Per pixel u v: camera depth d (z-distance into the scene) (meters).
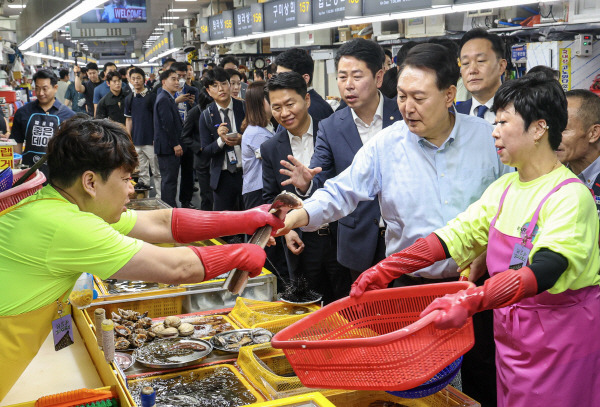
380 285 1.95
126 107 9.12
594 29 6.15
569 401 1.86
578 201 1.75
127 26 18.06
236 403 2.07
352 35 10.09
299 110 3.57
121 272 1.62
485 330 2.51
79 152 1.61
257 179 5.06
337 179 2.48
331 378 1.46
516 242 1.89
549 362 1.85
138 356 2.42
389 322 1.88
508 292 1.52
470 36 3.65
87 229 1.60
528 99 1.82
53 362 2.21
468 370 2.62
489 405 2.61
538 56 6.26
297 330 1.68
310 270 3.50
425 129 2.22
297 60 4.70
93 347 2.19
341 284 3.53
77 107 14.27
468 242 2.09
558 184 1.82
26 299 1.64
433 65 2.16
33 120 5.89
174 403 2.06
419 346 1.42
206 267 1.68
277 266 4.56
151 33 35.84
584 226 1.74
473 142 2.35
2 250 1.62
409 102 2.19
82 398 1.80
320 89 11.20
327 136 3.18
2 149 4.66
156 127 8.09
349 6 7.11
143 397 1.76
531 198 1.88
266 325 2.75
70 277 1.72
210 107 6.44
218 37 13.50
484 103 3.74
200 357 2.40
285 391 2.05
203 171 7.47
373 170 2.47
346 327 1.82
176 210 2.03
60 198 1.66
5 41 15.23
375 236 2.88
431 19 7.96
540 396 1.87
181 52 25.67
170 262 1.65
